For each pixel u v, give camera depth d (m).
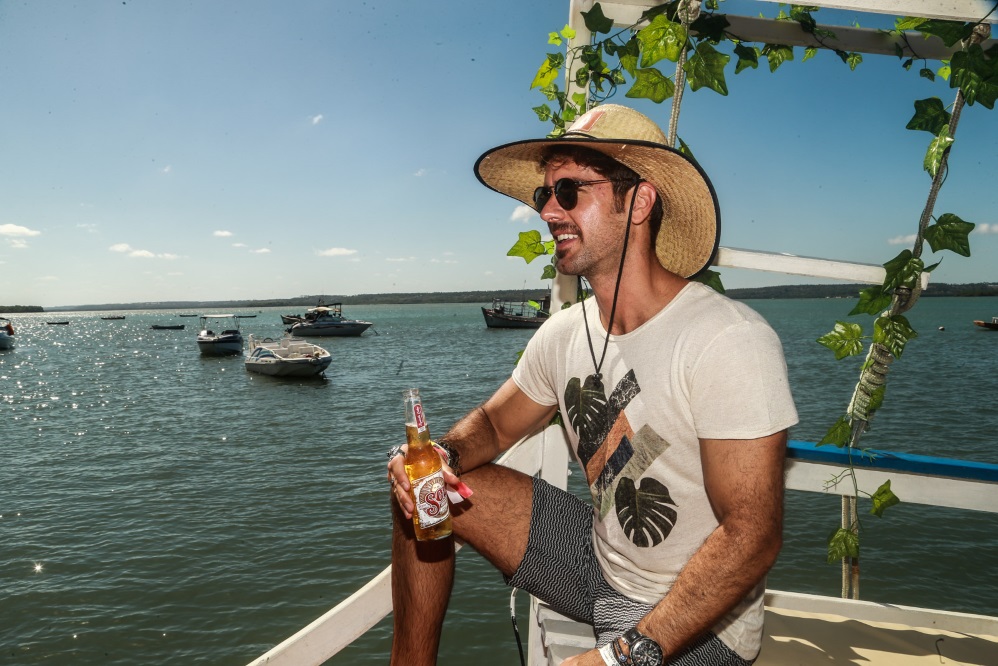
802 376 38.22
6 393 40.09
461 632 9.16
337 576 11.23
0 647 9.20
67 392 39.59
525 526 1.60
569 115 2.04
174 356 65.75
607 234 1.39
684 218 1.47
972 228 1.69
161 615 10.02
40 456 21.89
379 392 35.19
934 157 1.71
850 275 1.79
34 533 13.80
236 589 10.84
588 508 1.67
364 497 15.68
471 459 1.64
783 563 10.40
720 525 1.21
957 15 1.65
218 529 13.73
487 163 1.65
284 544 12.75
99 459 21.12
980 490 1.81
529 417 1.70
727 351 1.19
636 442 1.33
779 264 1.82
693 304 1.30
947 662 1.83
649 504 1.34
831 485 1.90
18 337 122.50
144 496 16.52
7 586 11.12
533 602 1.85
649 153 1.34
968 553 10.60
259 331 127.81
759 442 1.16
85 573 11.59
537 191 1.49
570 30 1.99
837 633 1.98
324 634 1.62
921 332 91.56
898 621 2.02
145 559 12.17
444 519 1.45
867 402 1.83
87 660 8.86
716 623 1.25
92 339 110.50
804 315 169.75
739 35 1.94
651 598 1.40
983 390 30.61
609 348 1.40
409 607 1.50
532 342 1.66
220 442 23.25
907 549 10.81
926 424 22.11
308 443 22.58
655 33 1.76
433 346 70.38
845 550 1.99
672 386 1.27
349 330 84.62
